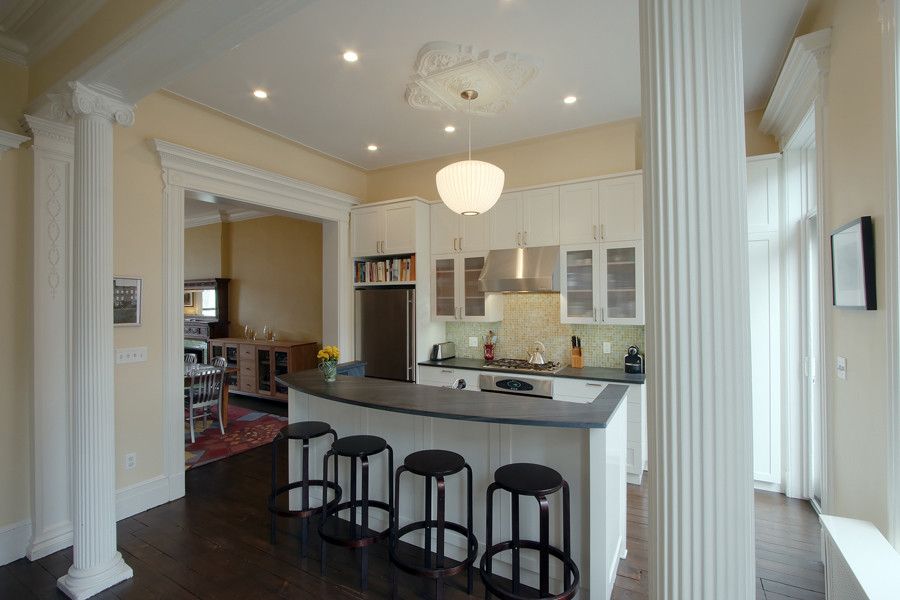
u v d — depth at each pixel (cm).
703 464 89
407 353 461
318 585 230
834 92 211
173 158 335
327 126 396
